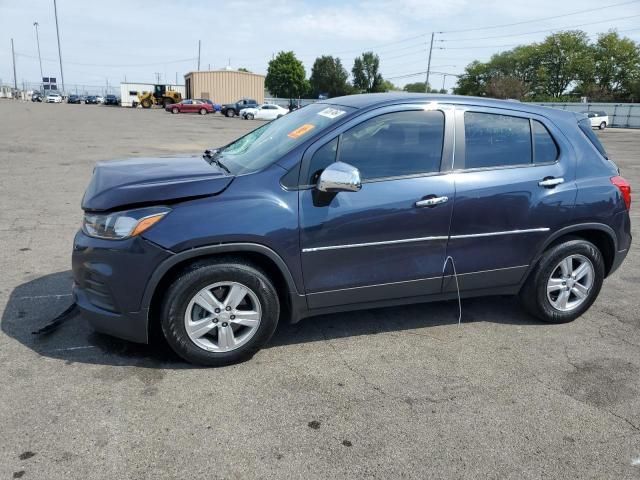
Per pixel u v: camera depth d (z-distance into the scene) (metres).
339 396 3.03
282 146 3.44
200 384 3.08
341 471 2.43
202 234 2.99
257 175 3.21
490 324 4.10
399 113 3.50
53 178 9.66
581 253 4.03
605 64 77.56
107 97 67.25
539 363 3.51
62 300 4.18
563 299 4.09
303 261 3.26
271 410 2.86
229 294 3.20
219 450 2.53
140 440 2.57
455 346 3.71
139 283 3.01
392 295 3.60
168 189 3.06
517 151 3.78
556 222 3.86
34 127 21.69
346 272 3.39
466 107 3.68
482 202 3.61
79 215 6.98
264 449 2.55
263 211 3.11
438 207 3.48
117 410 2.79
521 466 2.52
